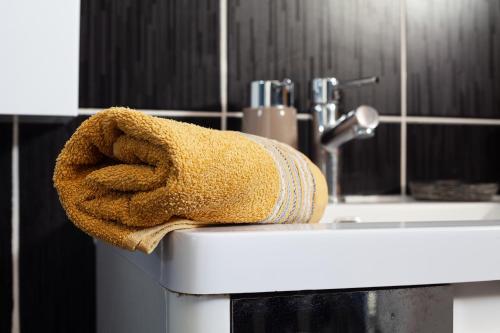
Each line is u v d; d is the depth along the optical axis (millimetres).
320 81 962
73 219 532
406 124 1078
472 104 1115
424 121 1088
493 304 543
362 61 1057
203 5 980
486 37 1127
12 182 898
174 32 966
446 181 1048
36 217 908
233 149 490
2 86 702
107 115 498
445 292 510
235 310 459
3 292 894
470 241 505
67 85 728
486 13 1127
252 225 519
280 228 490
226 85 989
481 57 1123
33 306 906
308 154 1025
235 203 494
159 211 467
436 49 1096
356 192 1050
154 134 453
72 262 923
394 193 1069
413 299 499
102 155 558
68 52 728
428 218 939
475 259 506
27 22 709
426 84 1090
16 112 708
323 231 471
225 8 990
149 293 562
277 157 552
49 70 720
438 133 1097
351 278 477
